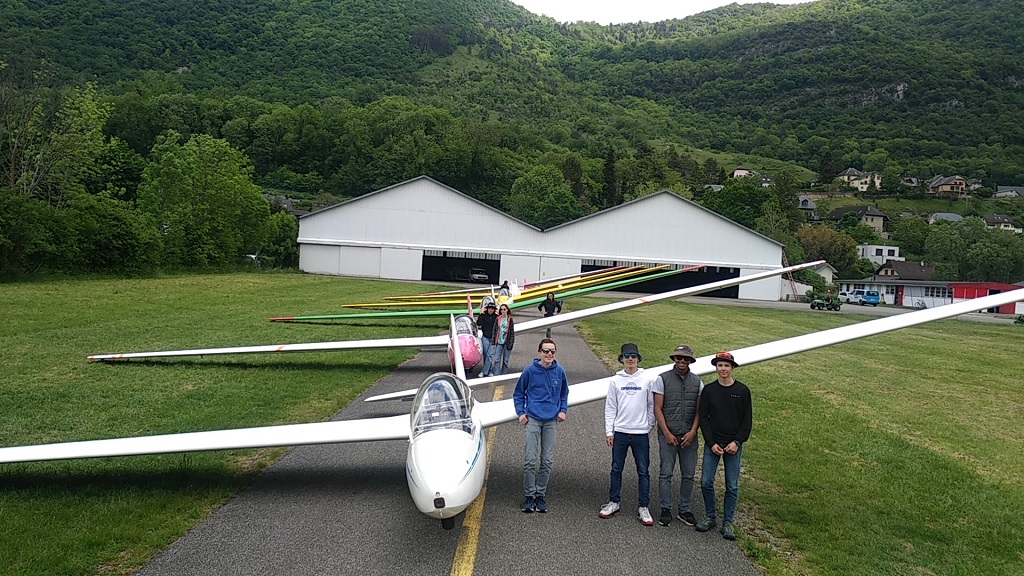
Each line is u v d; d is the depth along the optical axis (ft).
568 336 73.77
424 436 21.90
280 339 57.77
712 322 99.55
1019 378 55.72
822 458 29.37
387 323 75.20
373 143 420.77
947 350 75.41
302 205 345.92
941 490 25.98
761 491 25.25
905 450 31.17
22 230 105.29
